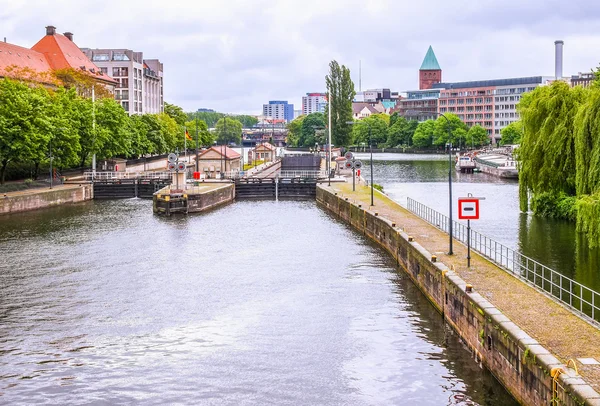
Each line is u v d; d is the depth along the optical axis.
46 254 71.88
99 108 146.50
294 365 40.41
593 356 31.27
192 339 44.97
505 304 39.81
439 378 37.59
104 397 36.41
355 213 90.19
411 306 51.28
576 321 36.44
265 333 45.94
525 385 31.91
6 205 103.81
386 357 41.03
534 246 66.88
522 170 82.31
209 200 113.06
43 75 162.75
